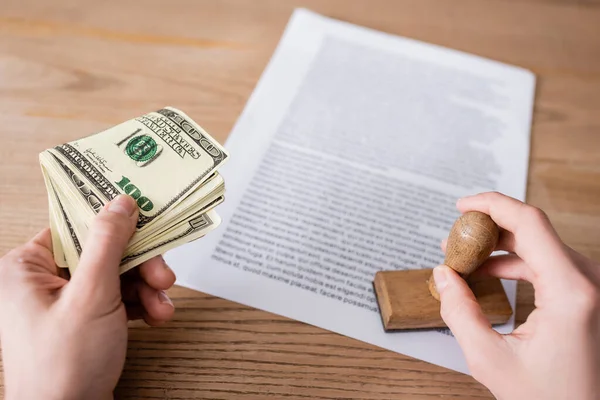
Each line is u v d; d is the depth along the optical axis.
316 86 0.72
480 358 0.44
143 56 0.74
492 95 0.74
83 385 0.40
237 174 0.63
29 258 0.45
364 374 0.51
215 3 0.81
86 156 0.49
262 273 0.56
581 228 0.63
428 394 0.50
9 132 0.65
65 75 0.71
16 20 0.75
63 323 0.40
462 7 0.84
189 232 0.49
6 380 0.40
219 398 0.49
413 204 0.62
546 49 0.80
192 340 0.52
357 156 0.66
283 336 0.52
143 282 0.50
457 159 0.67
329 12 0.81
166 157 0.50
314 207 0.61
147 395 0.49
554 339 0.41
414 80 0.74
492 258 0.54
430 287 0.53
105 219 0.42
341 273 0.56
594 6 0.86
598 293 0.42
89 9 0.78
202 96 0.70
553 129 0.72
